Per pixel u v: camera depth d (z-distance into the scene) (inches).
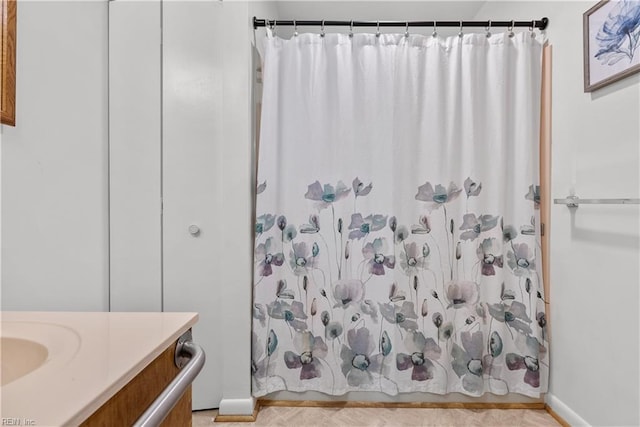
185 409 26.6
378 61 60.5
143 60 58.0
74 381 16.5
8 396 15.0
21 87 42.1
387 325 61.1
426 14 85.4
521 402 61.5
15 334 23.0
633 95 43.9
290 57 61.2
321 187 61.2
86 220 53.2
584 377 52.4
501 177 60.0
